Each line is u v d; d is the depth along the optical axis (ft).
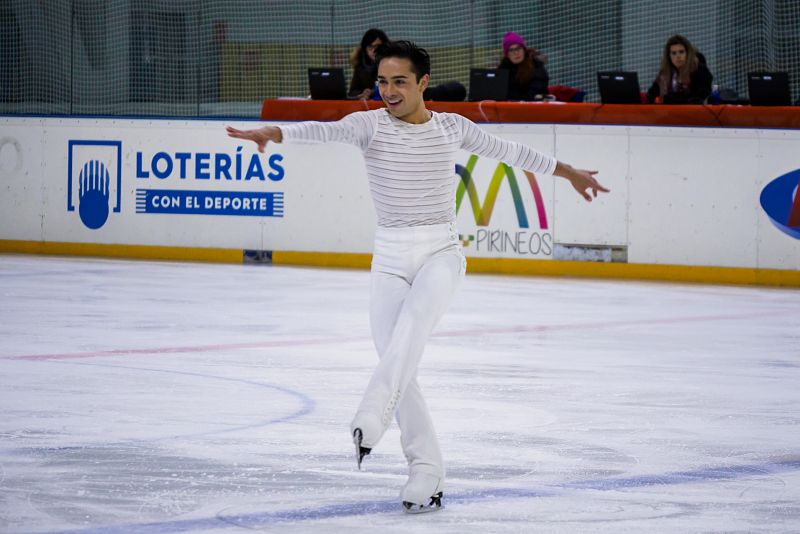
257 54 139.85
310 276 103.86
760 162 103.14
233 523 32.01
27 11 132.05
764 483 37.22
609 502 34.73
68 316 75.56
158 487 35.76
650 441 43.29
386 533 31.27
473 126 34.96
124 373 55.57
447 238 34.04
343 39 141.69
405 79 33.30
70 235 121.70
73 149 121.19
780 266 103.04
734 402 51.16
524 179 107.86
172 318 75.36
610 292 94.94
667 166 105.19
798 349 66.54
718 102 112.57
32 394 50.29
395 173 33.53
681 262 105.40
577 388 53.78
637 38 138.82
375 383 31.63
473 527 31.96
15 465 38.24
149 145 118.62
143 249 119.44
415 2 143.23
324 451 40.78
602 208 106.63
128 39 134.82
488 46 142.92
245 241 116.26
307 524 32.07
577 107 107.45
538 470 38.63
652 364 60.80
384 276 33.96
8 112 132.67
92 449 40.60
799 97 131.03
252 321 74.49
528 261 108.27
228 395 50.67
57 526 31.48
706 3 134.72
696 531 31.76
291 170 114.52
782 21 131.64
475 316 79.10
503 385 54.24
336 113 113.29
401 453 40.88
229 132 31.53
